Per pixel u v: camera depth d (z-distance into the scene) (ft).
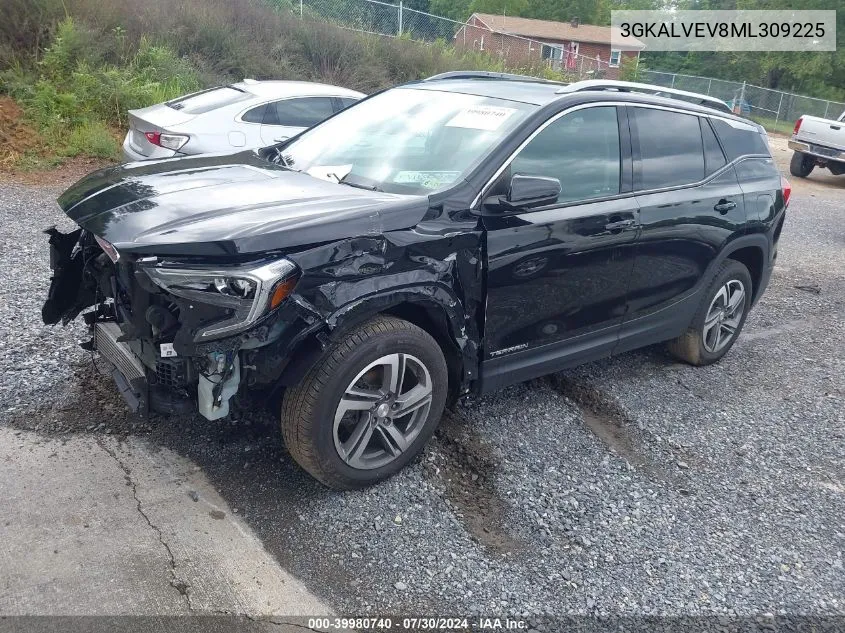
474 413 13.94
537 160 12.25
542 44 79.92
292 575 9.29
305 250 9.35
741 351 18.99
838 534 11.39
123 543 9.46
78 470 10.80
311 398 9.93
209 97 28.35
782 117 110.22
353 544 9.98
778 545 10.98
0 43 37.37
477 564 9.87
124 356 10.45
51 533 9.48
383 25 63.87
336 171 12.50
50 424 11.82
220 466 11.29
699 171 15.52
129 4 43.91
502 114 12.64
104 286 11.14
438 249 10.70
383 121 13.82
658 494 12.02
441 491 11.37
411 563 9.75
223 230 9.05
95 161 33.12
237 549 9.62
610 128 13.64
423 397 11.20
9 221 23.39
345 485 10.82
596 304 13.56
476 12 162.50
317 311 9.41
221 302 8.86
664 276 14.79
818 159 54.24
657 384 16.33
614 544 10.62
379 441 11.32
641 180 14.08
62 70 37.70
